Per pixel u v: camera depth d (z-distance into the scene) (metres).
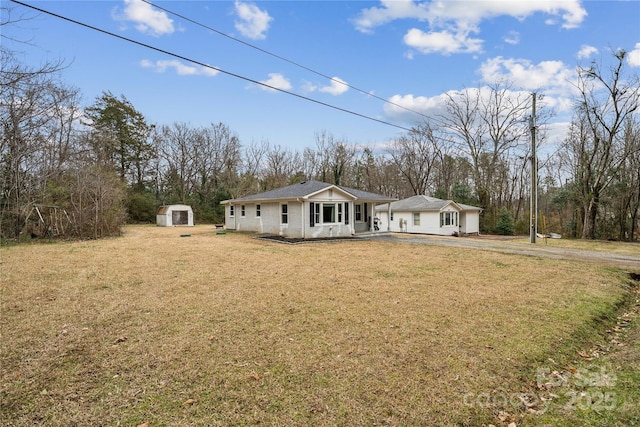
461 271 8.87
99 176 17.95
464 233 26.23
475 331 4.62
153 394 2.99
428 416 2.74
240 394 3.01
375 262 10.20
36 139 15.62
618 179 21.89
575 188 23.67
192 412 2.74
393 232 23.53
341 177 40.38
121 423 2.59
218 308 5.51
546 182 33.12
